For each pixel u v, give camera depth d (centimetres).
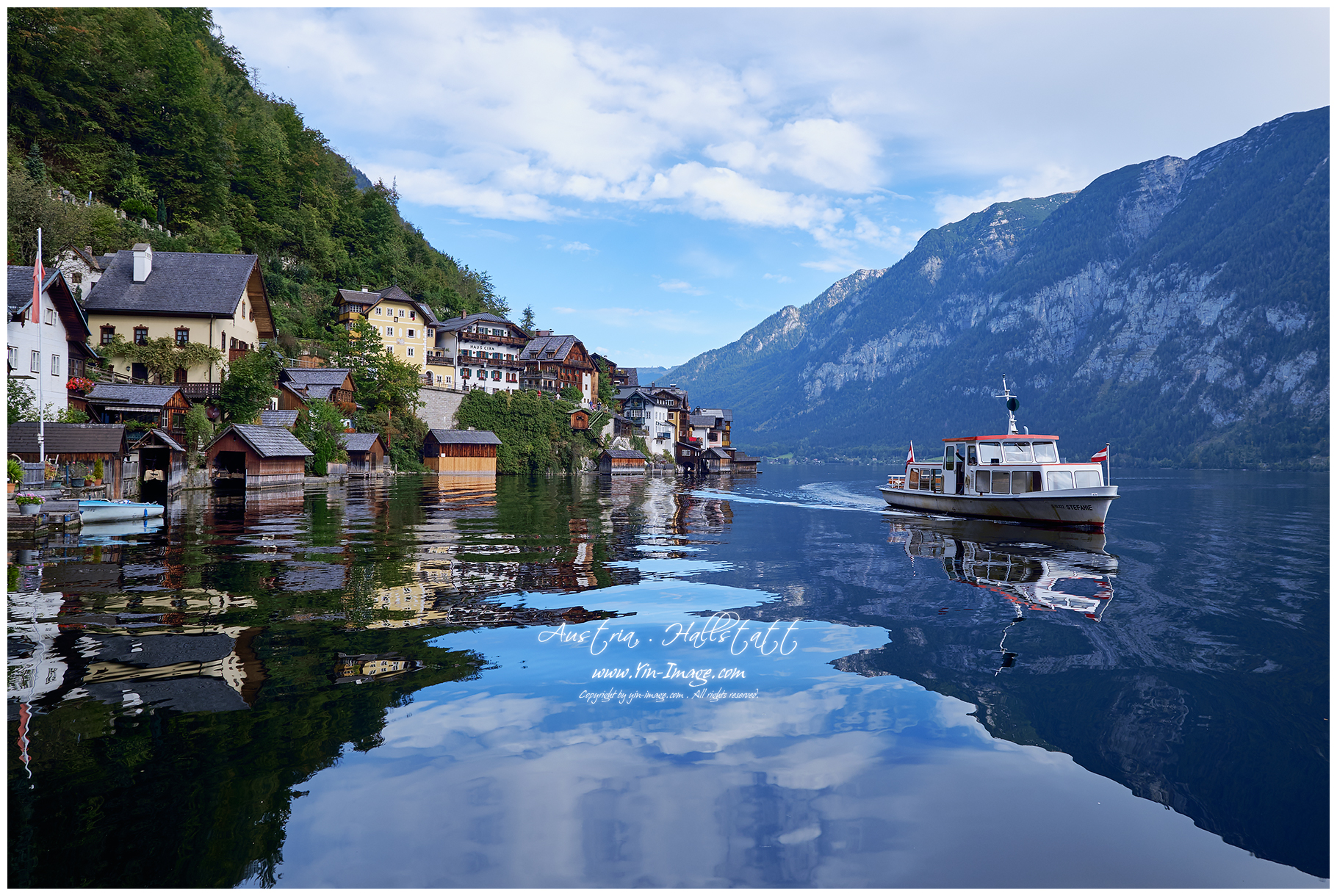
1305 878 469
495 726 689
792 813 541
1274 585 1500
